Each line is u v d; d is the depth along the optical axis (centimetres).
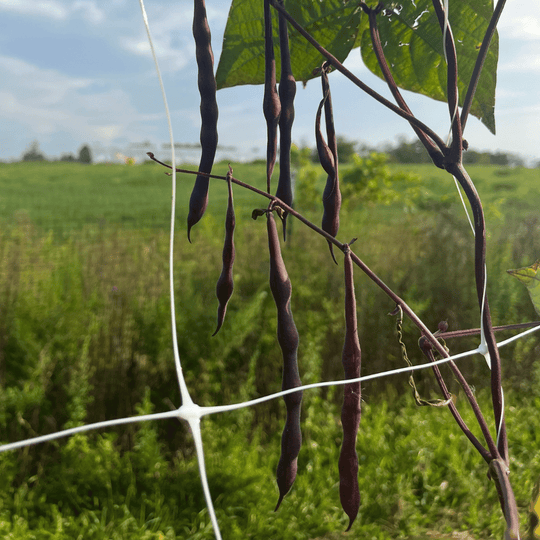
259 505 254
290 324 70
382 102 55
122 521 237
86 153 3553
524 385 349
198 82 67
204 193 68
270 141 65
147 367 322
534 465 274
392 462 280
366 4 69
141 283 385
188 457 298
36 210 1444
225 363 348
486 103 70
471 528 251
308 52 75
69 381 296
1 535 223
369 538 241
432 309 390
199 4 66
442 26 55
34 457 281
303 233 549
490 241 436
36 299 343
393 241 541
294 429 70
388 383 356
